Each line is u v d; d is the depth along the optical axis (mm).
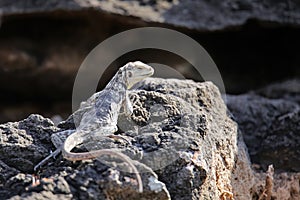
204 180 10914
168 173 10727
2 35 24188
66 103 25469
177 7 23016
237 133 14180
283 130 17062
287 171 15602
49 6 23094
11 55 24109
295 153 16312
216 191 11547
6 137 11367
